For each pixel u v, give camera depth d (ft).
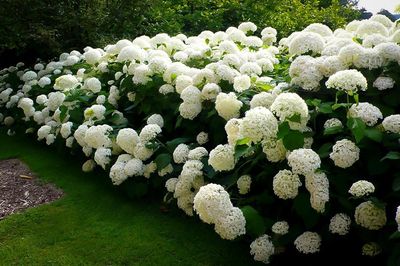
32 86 17.01
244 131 6.77
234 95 8.70
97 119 11.84
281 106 6.75
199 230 8.91
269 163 7.75
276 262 7.57
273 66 11.55
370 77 8.00
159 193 10.67
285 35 25.32
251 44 14.12
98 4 20.97
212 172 8.31
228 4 26.17
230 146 7.55
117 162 10.17
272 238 7.18
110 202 10.49
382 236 6.45
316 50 9.20
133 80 11.51
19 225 9.61
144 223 9.36
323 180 6.47
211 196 6.49
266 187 7.87
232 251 8.06
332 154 6.58
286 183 6.77
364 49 8.13
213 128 9.53
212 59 12.28
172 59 13.94
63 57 18.72
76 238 8.91
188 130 10.46
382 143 6.72
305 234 6.88
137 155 9.79
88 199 10.75
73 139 12.84
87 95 13.55
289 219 7.55
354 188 6.28
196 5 27.61
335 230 6.59
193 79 10.19
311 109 7.93
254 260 7.71
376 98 7.91
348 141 6.61
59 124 13.82
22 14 19.83
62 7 20.40
